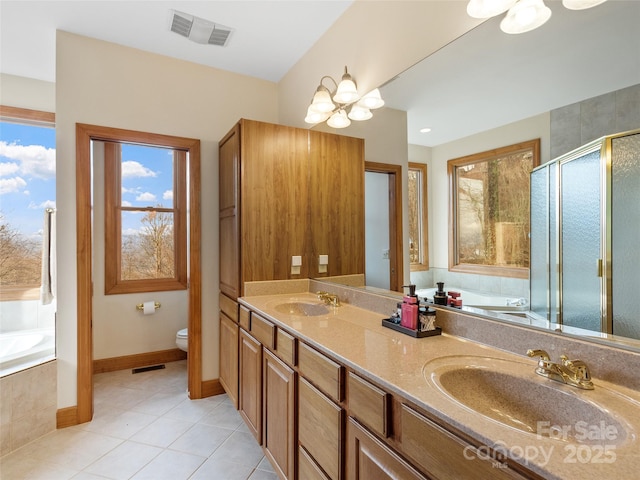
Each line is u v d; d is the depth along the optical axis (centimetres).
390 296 184
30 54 260
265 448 187
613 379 93
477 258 141
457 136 151
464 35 145
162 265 358
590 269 101
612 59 99
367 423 106
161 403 264
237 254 238
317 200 252
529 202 121
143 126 258
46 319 308
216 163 287
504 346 122
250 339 211
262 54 269
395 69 181
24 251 306
